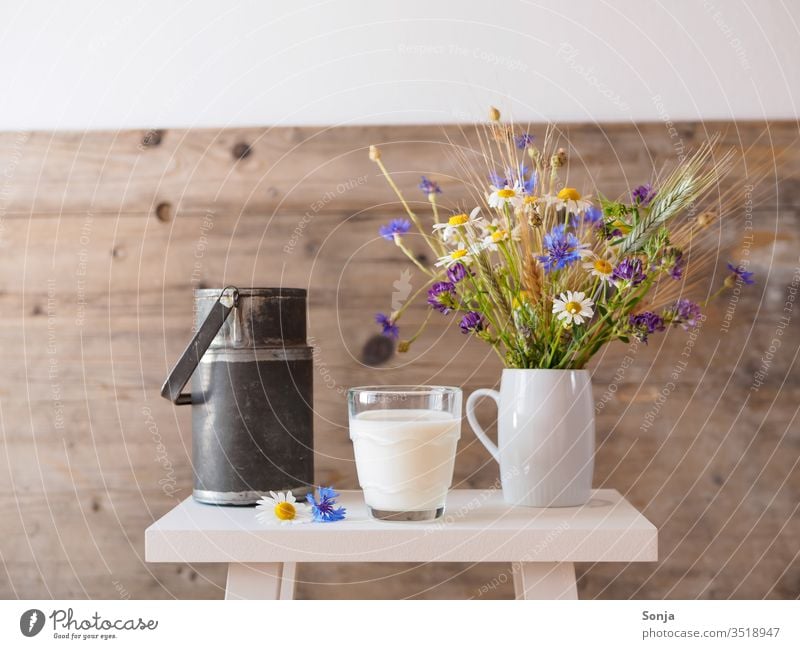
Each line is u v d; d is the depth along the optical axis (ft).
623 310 3.20
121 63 3.80
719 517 3.77
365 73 3.77
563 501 3.22
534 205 3.13
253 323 3.19
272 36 3.79
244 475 3.19
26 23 3.81
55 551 3.82
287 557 2.89
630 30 3.75
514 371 3.25
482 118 3.75
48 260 3.80
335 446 3.77
